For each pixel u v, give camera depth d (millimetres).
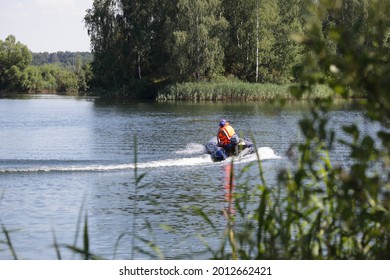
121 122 120688
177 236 31766
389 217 9414
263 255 11648
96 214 38594
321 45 8492
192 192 46062
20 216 38156
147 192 46594
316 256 11250
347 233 11289
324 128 8773
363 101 8195
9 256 28578
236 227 17969
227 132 64438
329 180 10422
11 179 53188
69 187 49125
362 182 9031
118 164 62344
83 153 72625
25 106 195750
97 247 30312
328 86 8336
